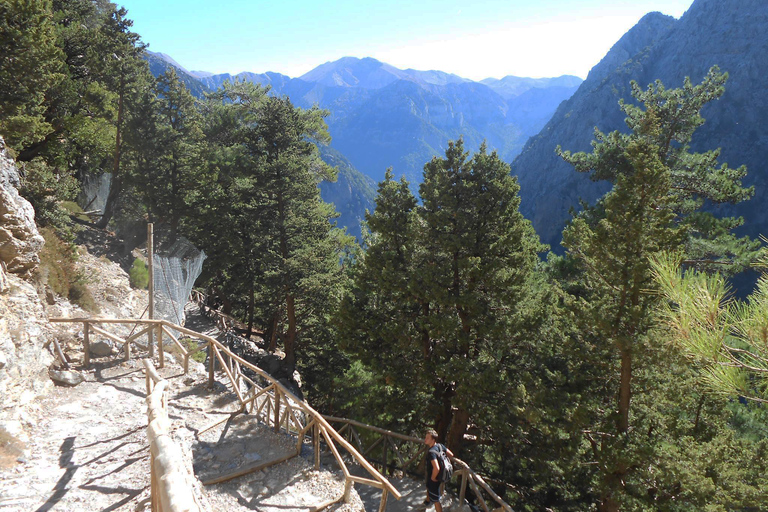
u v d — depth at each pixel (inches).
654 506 478.3
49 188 754.8
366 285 683.4
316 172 1563.7
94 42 1189.7
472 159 636.1
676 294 163.2
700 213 851.4
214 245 1258.6
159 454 171.6
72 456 299.7
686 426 530.0
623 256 499.5
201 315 1251.2
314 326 1132.5
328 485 332.8
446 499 440.1
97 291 693.3
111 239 1051.3
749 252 736.3
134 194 1232.8
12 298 394.9
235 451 355.3
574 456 518.6
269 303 1167.0
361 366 867.4
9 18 741.3
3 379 326.6
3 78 749.9
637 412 543.8
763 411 615.8
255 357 1074.1
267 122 1301.7
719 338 152.6
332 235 1332.4
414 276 603.5
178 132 1272.1
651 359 472.4
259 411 424.8
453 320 561.6
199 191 1290.6
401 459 524.4
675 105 918.4
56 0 1310.3
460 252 617.0
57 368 421.7
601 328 499.2
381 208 660.7
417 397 637.3
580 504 589.6
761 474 479.2
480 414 566.9
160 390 275.3
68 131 1151.6
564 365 586.9
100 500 256.4
